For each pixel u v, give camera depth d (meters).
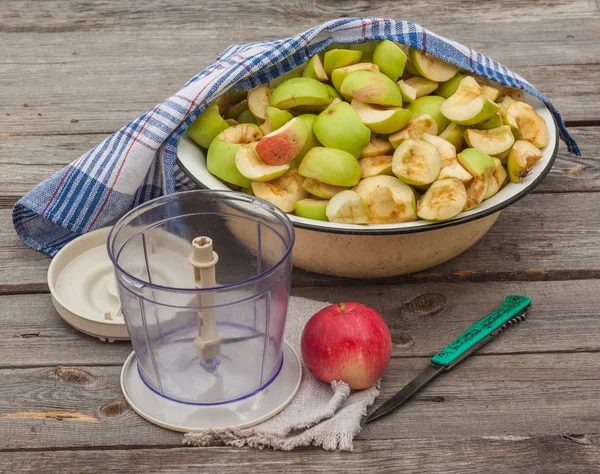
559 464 0.98
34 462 0.98
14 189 1.53
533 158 1.22
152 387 1.05
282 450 0.99
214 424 1.01
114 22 2.14
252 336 1.04
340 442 0.99
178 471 0.97
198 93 1.27
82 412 1.05
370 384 1.06
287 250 0.99
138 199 1.41
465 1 2.21
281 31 2.09
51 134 1.70
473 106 1.22
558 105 1.77
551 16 2.13
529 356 1.14
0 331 1.20
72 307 1.22
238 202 1.08
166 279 1.14
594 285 1.29
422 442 1.01
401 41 1.30
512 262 1.33
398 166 1.14
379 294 1.27
